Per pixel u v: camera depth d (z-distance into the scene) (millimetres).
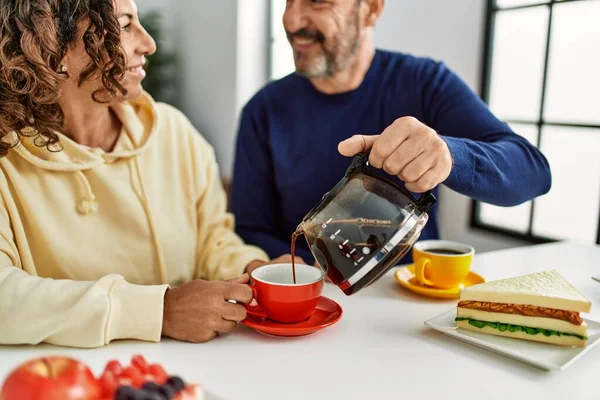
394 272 1169
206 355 784
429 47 2406
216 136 4285
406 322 912
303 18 1360
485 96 2229
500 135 1272
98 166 1074
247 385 696
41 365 455
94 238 1074
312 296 852
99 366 749
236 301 862
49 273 1048
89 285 835
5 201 990
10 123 926
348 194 784
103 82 966
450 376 726
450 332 832
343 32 1369
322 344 822
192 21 4410
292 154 1537
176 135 1233
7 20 885
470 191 1004
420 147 776
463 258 1026
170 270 1177
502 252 1360
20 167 1018
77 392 439
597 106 1947
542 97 2092
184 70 4617
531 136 2162
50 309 801
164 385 474
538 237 2074
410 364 759
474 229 2311
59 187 1039
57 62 923
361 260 761
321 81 1486
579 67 1978
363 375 726
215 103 4223
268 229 1623
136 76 1049
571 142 2027
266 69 4008
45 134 971
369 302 1003
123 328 815
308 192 1523
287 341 833
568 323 792
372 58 1518
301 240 1565
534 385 704
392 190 780
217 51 4109
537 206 2150
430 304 1000
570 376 729
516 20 2139
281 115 1570
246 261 1141
